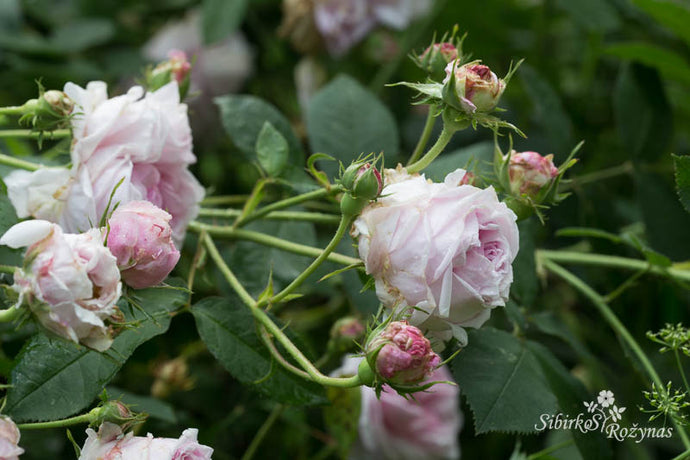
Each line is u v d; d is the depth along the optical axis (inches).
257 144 36.4
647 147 41.1
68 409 32.4
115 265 30.4
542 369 34.7
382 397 39.1
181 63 36.8
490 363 34.2
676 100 45.3
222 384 42.3
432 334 32.8
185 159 34.9
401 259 31.8
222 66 48.5
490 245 32.3
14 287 30.3
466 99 32.4
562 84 52.9
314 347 42.4
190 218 35.2
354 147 38.6
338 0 44.8
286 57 50.9
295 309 43.6
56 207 33.5
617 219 41.3
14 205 33.5
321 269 37.4
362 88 39.4
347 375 36.8
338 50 46.3
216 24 44.3
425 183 32.2
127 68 46.5
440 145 33.1
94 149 33.6
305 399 34.2
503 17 51.1
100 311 30.2
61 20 49.6
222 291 37.3
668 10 40.4
